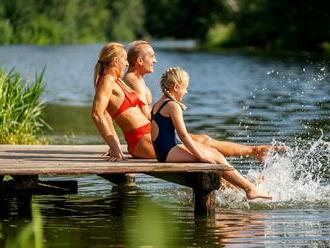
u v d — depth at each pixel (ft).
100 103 74.84
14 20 593.42
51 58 391.65
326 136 115.44
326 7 429.38
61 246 60.39
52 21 630.74
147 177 90.02
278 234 63.67
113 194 80.89
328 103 165.68
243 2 530.68
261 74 265.54
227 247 59.98
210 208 70.64
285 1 452.35
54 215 71.41
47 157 77.00
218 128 129.08
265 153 78.13
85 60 385.50
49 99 191.52
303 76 244.63
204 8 644.27
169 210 73.10
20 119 112.27
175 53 456.04
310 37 434.30
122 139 115.03
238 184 72.95
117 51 75.72
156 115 72.74
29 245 60.34
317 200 75.56
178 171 69.31
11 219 69.97
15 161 73.56
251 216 69.82
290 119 138.51
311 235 63.26
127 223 67.92
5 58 367.66
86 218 70.03
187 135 71.26
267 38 485.56
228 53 438.81
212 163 71.05
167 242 61.41
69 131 129.70
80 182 87.66
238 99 183.32
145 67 79.56
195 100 184.24
